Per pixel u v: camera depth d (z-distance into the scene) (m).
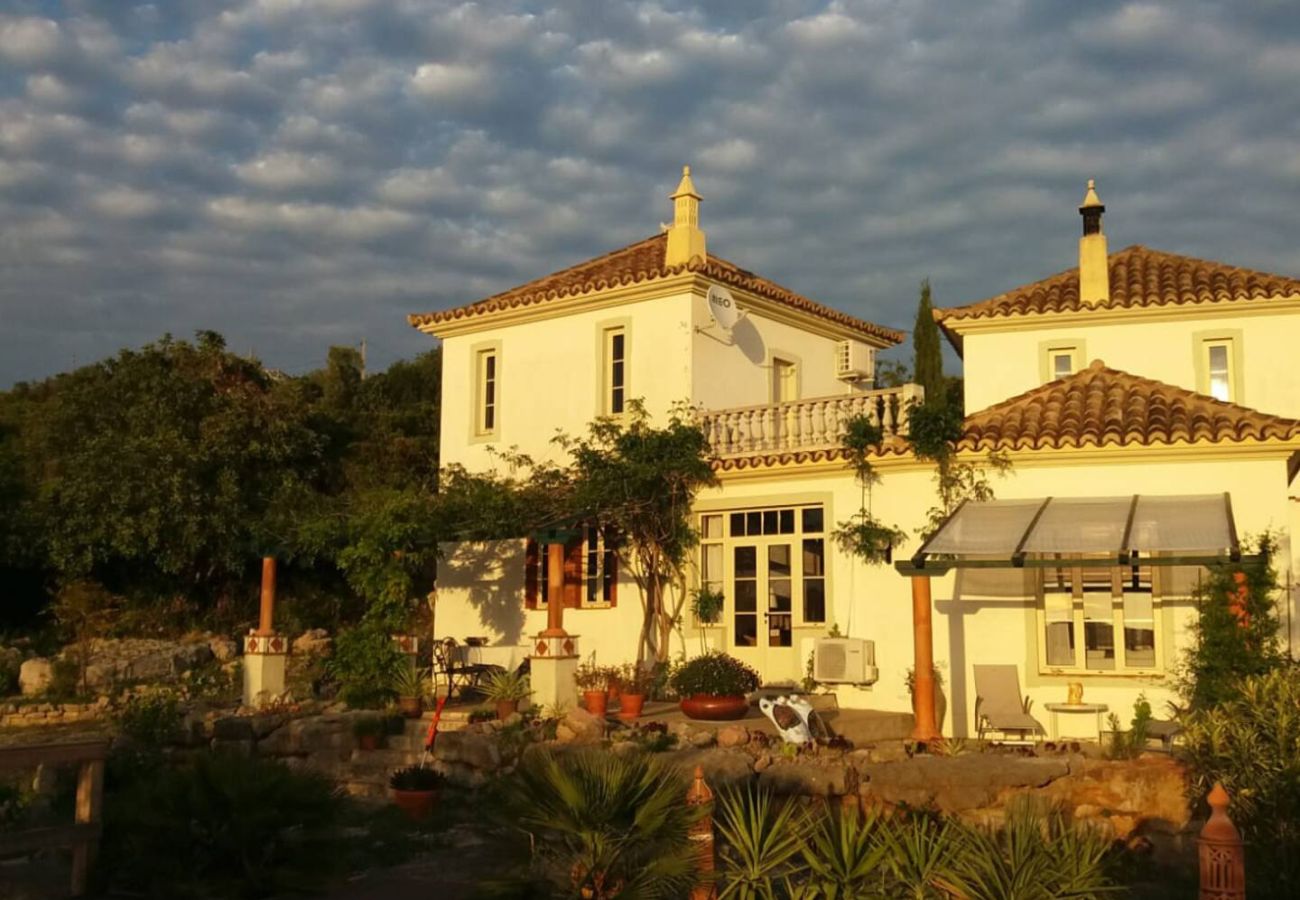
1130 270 25.03
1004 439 19.58
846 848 8.38
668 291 24.97
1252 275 23.48
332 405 43.03
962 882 8.03
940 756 15.05
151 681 28.94
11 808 12.98
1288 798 11.23
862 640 20.56
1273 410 22.25
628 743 16.55
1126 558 16.34
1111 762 13.77
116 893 10.84
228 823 11.06
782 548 22.38
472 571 27.08
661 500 23.39
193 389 35.16
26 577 34.38
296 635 33.34
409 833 15.06
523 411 26.98
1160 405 20.14
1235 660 17.03
